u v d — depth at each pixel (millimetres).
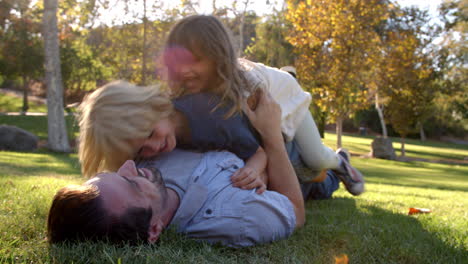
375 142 24953
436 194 6566
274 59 21391
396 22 21359
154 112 1882
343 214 2969
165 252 1590
